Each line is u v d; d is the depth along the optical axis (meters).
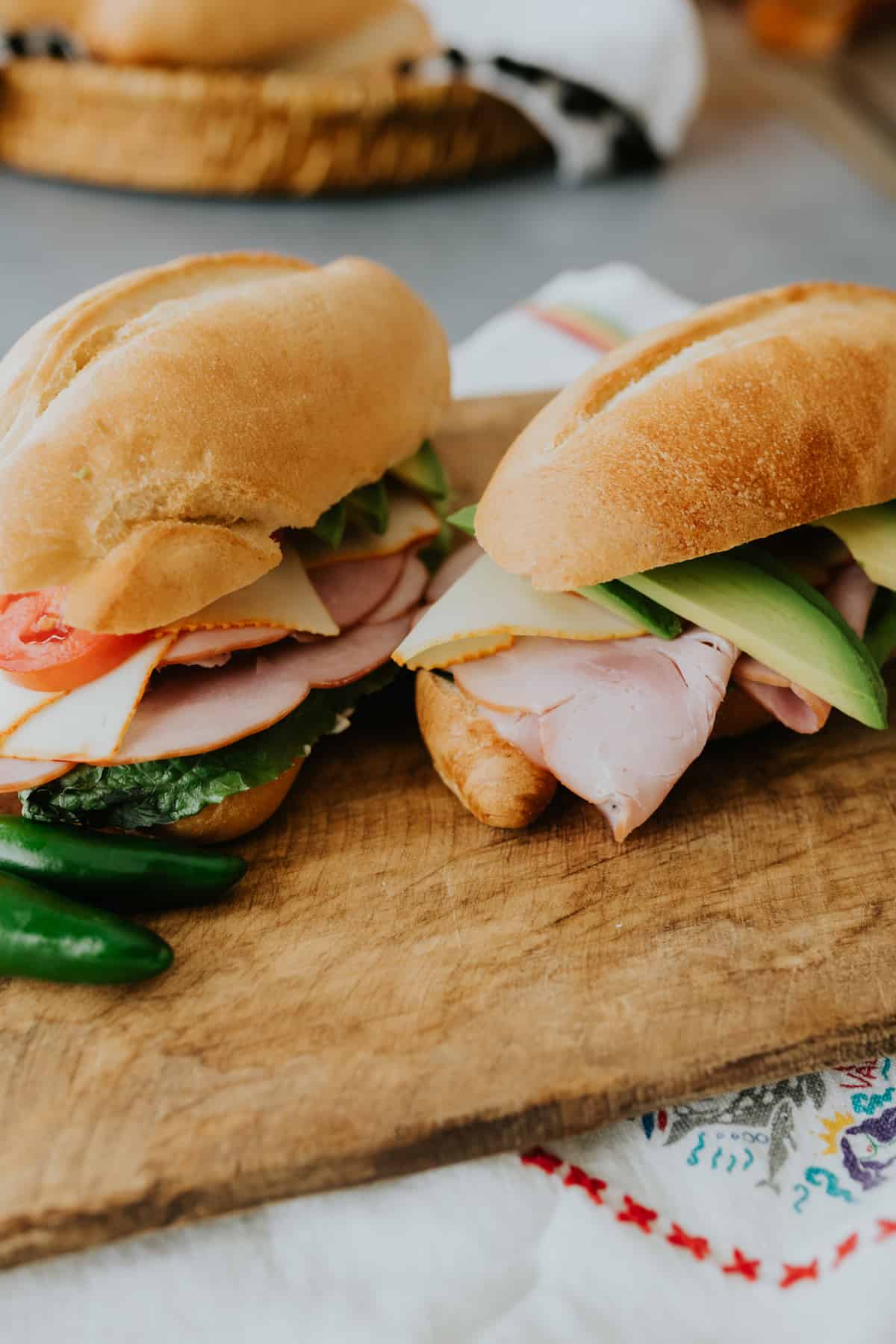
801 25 1.37
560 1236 0.42
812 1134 0.44
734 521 0.47
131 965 0.43
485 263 0.94
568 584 0.47
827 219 1.04
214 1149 0.42
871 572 0.50
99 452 0.46
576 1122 0.43
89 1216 0.41
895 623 0.52
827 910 0.47
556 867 0.49
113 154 0.98
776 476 0.48
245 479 0.47
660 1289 0.41
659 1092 0.43
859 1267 0.41
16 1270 0.41
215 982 0.45
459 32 1.02
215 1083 0.43
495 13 1.01
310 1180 0.42
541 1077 0.43
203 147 0.96
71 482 0.45
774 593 0.49
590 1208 0.42
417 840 0.50
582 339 0.77
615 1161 0.43
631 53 0.98
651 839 0.49
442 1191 0.42
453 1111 0.42
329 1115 0.42
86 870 0.45
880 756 0.52
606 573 0.47
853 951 0.46
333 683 0.50
